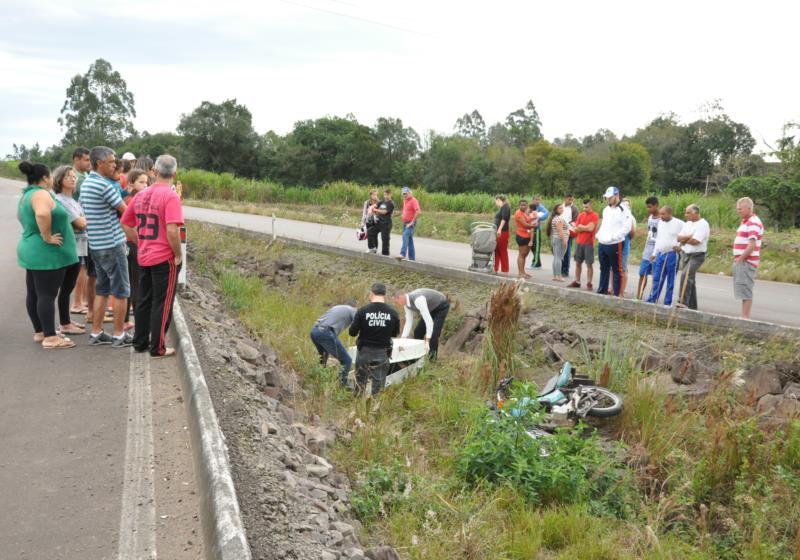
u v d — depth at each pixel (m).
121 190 8.29
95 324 7.08
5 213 26.70
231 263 16.95
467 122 116.69
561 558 4.82
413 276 13.86
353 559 3.84
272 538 3.60
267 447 4.86
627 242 11.55
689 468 6.28
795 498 5.59
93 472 4.30
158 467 4.40
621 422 7.34
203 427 4.43
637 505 5.82
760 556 4.98
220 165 76.12
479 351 9.93
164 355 6.72
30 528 3.64
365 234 16.27
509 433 6.21
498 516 5.29
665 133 80.62
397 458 6.01
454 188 75.75
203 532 3.59
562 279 14.34
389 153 85.62
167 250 6.43
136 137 105.69
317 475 4.95
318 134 76.62
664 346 8.79
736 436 6.19
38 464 4.39
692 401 7.36
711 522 5.64
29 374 6.09
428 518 4.91
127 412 5.27
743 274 9.16
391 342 8.05
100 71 105.12
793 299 12.57
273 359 8.46
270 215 33.25
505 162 74.50
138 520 3.77
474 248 14.25
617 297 10.30
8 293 9.92
